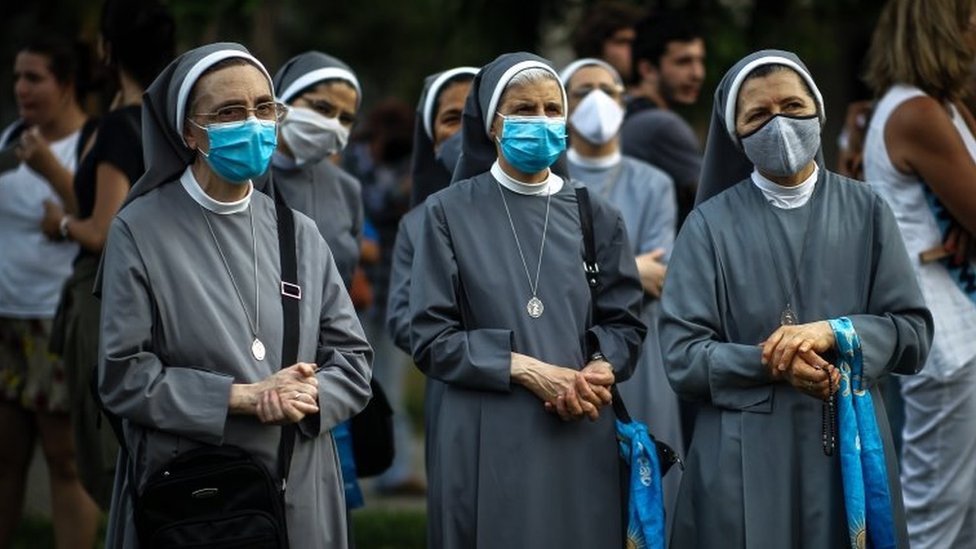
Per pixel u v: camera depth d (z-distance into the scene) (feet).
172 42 47.62
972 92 47.67
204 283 36.32
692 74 56.90
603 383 39.65
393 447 46.91
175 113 36.47
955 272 44.98
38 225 52.11
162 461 35.91
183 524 34.88
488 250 40.83
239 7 69.46
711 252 39.22
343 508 37.88
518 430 40.09
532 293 40.63
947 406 44.78
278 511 35.42
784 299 38.60
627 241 41.91
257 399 35.42
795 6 71.36
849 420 37.81
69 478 52.16
